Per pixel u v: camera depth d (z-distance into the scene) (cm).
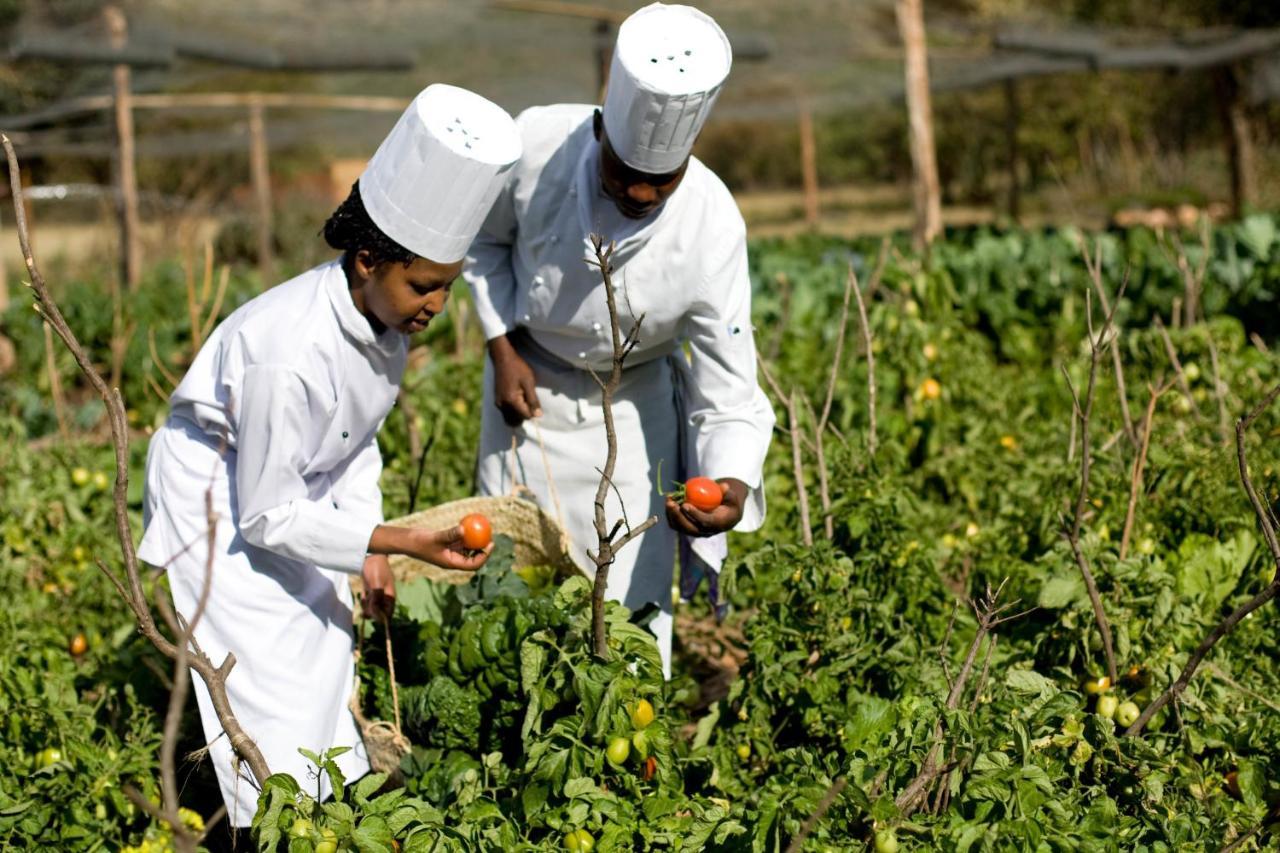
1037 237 1108
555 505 398
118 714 420
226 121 2159
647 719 321
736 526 386
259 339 315
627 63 316
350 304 317
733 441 370
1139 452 438
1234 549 443
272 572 334
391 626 389
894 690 383
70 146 1778
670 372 408
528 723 324
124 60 1277
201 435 335
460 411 710
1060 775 310
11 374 1042
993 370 781
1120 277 962
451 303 1041
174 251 1828
